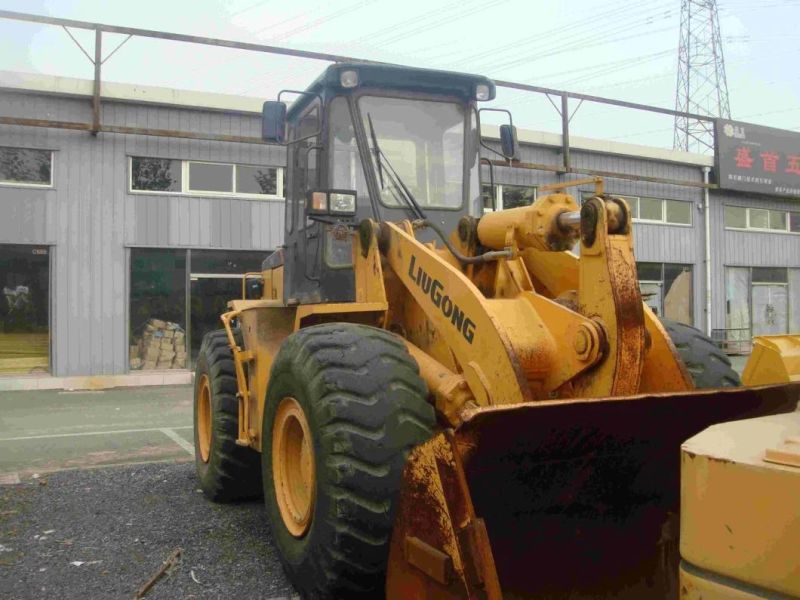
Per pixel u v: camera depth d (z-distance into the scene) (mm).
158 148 15750
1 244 14805
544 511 3223
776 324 25156
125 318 15648
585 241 3398
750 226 24578
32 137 14812
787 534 1681
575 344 3355
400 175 5004
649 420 2953
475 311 3574
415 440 3482
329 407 3531
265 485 4348
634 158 21781
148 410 12062
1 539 5066
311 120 5426
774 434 2018
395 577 2859
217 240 16375
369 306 4266
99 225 15406
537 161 19766
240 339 6000
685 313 23141
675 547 3422
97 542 4992
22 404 12805
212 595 4086
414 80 5059
